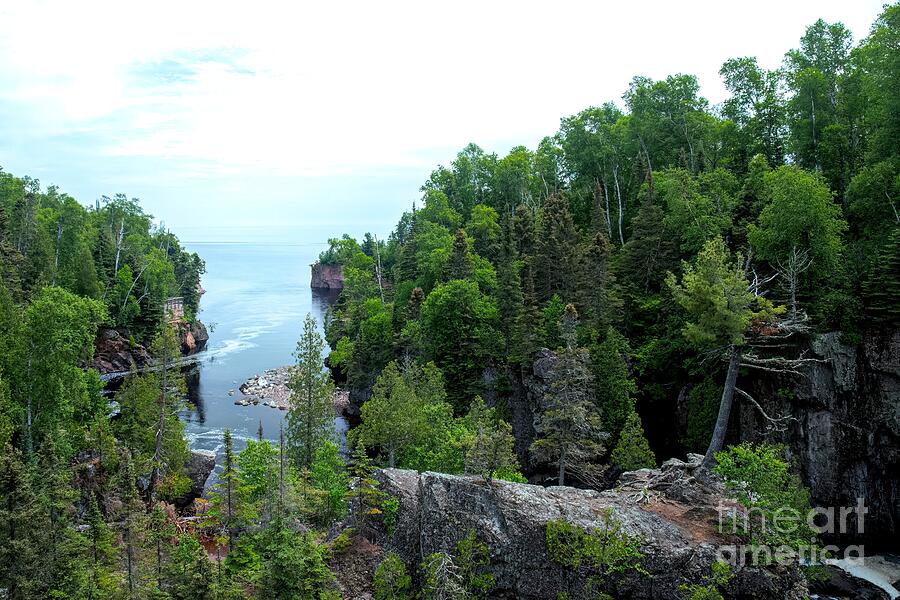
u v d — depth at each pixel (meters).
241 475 45.09
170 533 33.12
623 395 57.31
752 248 60.25
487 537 31.89
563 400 48.75
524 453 64.06
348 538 34.25
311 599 28.62
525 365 64.62
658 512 33.88
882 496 51.47
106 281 102.19
